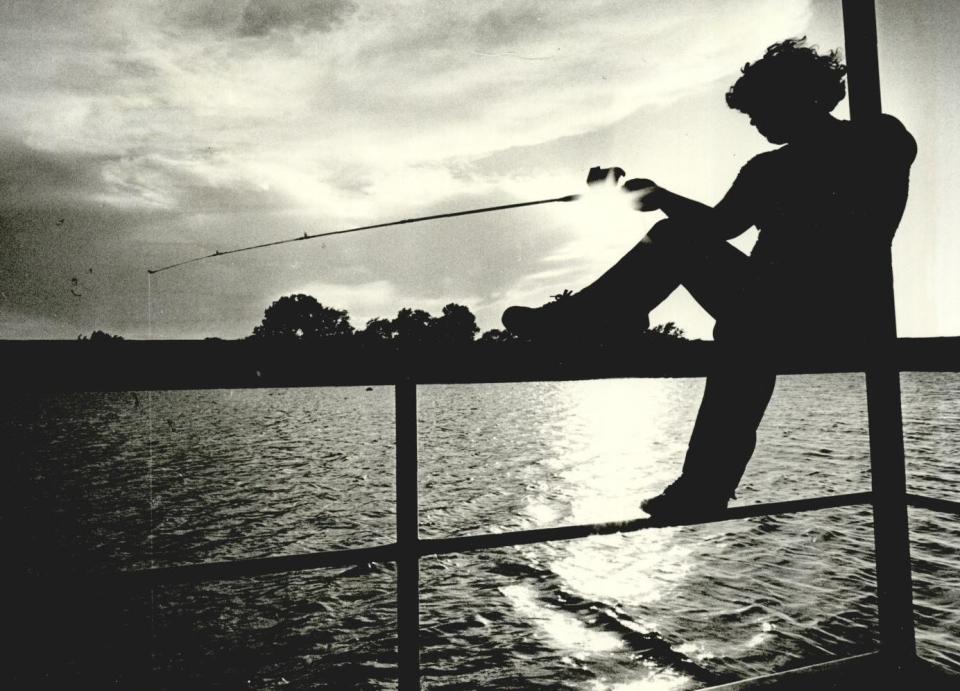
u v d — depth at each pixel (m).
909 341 1.52
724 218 1.69
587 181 1.90
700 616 15.02
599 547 20.19
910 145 1.67
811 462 30.30
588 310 1.64
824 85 1.70
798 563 18.08
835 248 1.60
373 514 25.22
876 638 13.48
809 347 1.59
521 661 13.29
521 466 32.91
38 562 20.44
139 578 0.97
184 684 12.38
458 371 1.06
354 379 1.01
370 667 13.28
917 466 26.72
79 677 12.58
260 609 16.38
